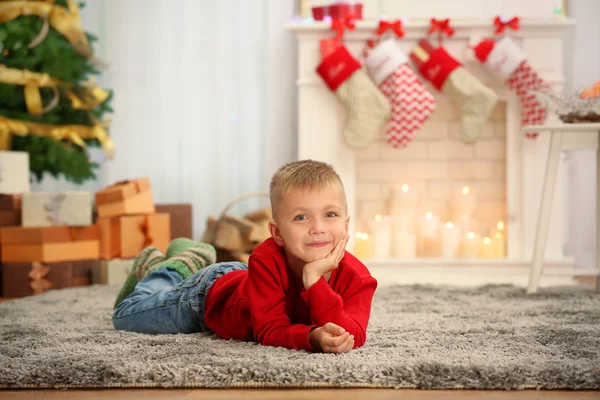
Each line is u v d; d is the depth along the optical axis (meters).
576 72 4.14
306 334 1.44
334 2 3.92
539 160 3.83
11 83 3.54
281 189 1.45
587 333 1.72
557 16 3.90
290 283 1.54
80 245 3.36
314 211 1.43
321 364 1.32
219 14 4.43
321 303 1.43
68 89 3.78
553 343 1.59
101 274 3.41
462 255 3.87
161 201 4.46
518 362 1.36
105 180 4.46
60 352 1.51
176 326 1.76
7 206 3.29
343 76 3.78
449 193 4.02
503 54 3.71
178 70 4.45
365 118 3.79
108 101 4.08
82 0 4.44
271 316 1.52
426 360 1.36
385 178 4.04
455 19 4.00
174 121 4.46
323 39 3.87
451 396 1.23
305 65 3.91
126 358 1.42
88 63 3.99
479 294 2.66
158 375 1.30
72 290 3.02
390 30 3.89
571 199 4.12
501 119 3.97
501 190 3.99
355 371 1.29
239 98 4.43
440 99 3.92
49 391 1.29
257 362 1.34
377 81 3.87
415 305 2.35
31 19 3.62
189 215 3.85
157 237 3.59
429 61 3.79
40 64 3.70
